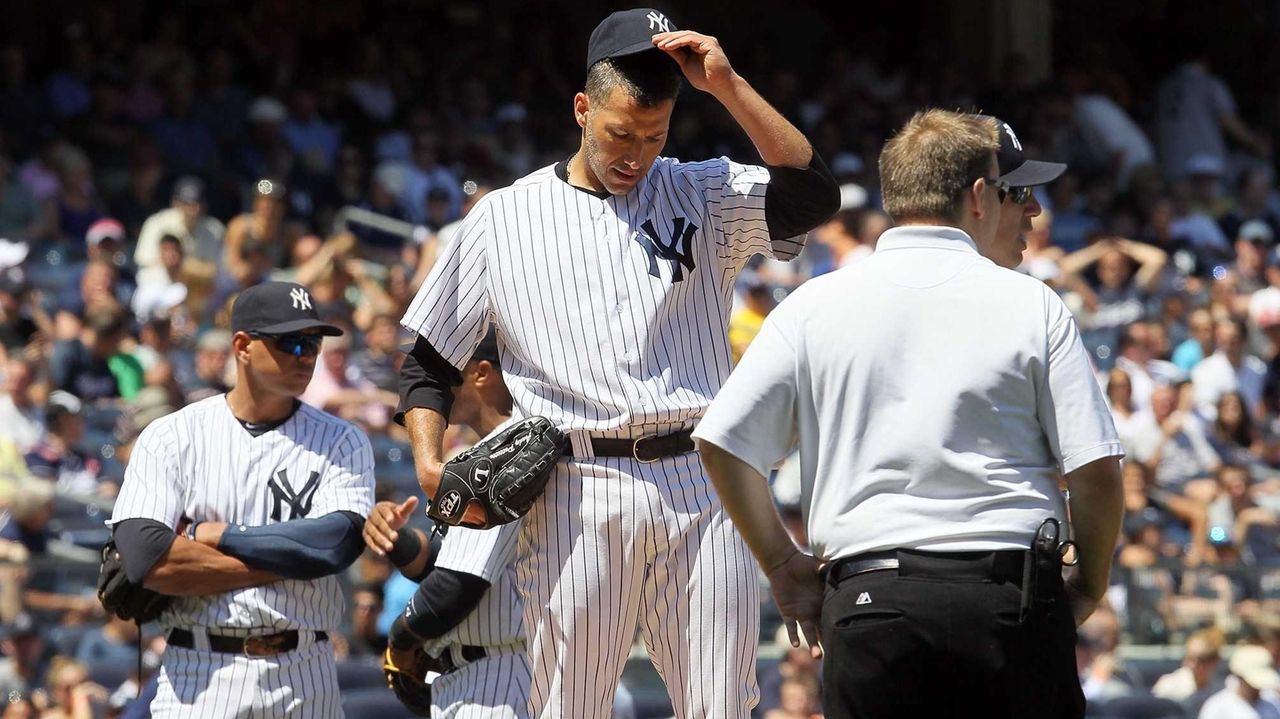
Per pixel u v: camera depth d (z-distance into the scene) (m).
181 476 7.97
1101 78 34.97
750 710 6.74
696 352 6.68
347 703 12.23
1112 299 24.36
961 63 37.50
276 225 21.73
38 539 14.99
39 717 13.23
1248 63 39.53
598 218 6.64
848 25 38.91
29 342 19.03
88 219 23.11
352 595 14.00
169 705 7.86
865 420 5.75
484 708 8.14
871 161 30.47
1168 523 19.58
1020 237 6.64
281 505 7.98
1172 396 20.45
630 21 6.46
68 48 27.44
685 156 29.36
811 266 22.73
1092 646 15.66
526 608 6.72
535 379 6.69
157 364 17.45
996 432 5.67
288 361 7.97
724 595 6.58
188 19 30.83
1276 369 24.27
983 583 5.59
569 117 31.64
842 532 5.77
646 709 13.73
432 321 6.78
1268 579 16.39
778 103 32.50
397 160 26.88
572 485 6.55
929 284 5.79
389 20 32.88
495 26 33.62
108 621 13.82
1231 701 14.80
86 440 17.36
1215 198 30.78
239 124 26.48
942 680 5.62
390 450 18.00
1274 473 21.02
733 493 5.89
